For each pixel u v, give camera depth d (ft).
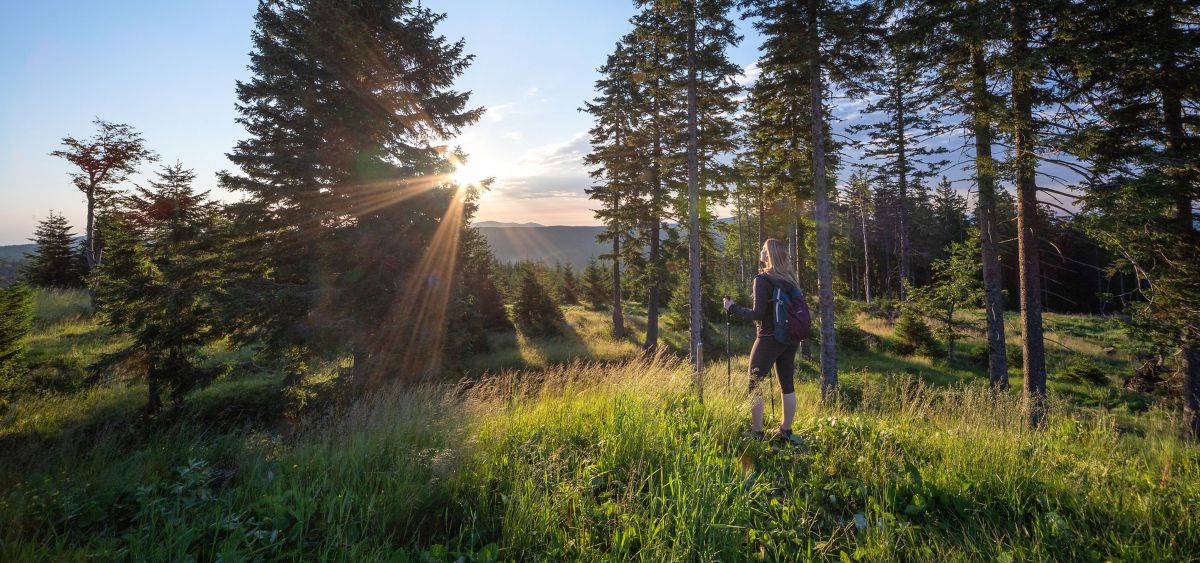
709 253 73.61
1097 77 29.73
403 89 40.29
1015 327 81.87
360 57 36.22
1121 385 52.08
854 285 154.71
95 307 65.05
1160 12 28.04
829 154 60.49
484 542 8.09
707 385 17.08
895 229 125.90
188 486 8.77
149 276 35.88
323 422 14.66
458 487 9.40
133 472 9.68
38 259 92.32
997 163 33.30
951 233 136.26
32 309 32.53
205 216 38.17
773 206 73.15
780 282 13.32
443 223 38.75
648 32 52.54
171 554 6.93
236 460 10.85
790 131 61.16
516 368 62.75
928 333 72.49
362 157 36.17
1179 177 27.48
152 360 34.06
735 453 11.68
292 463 10.30
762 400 13.32
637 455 11.20
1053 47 29.37
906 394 17.47
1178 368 32.58
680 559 7.29
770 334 13.39
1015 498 9.73
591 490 9.61
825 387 40.65
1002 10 31.12
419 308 36.70
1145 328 31.32
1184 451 14.33
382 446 11.38
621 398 15.10
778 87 49.70
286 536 7.58
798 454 11.80
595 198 77.77
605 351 74.13
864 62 43.60
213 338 35.24
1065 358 65.57
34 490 8.34
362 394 31.37
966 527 8.94
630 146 73.31
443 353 37.63
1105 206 28.25
